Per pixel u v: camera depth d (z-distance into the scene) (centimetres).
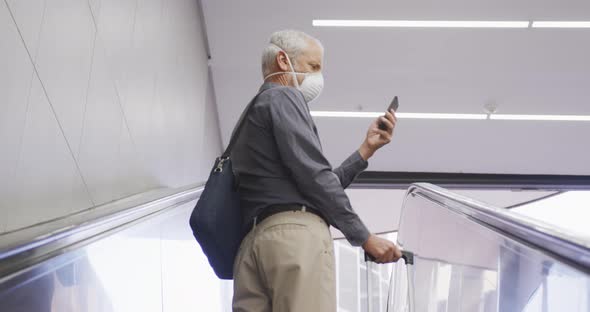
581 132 971
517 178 1066
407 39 824
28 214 286
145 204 322
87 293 241
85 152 371
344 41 830
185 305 404
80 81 365
